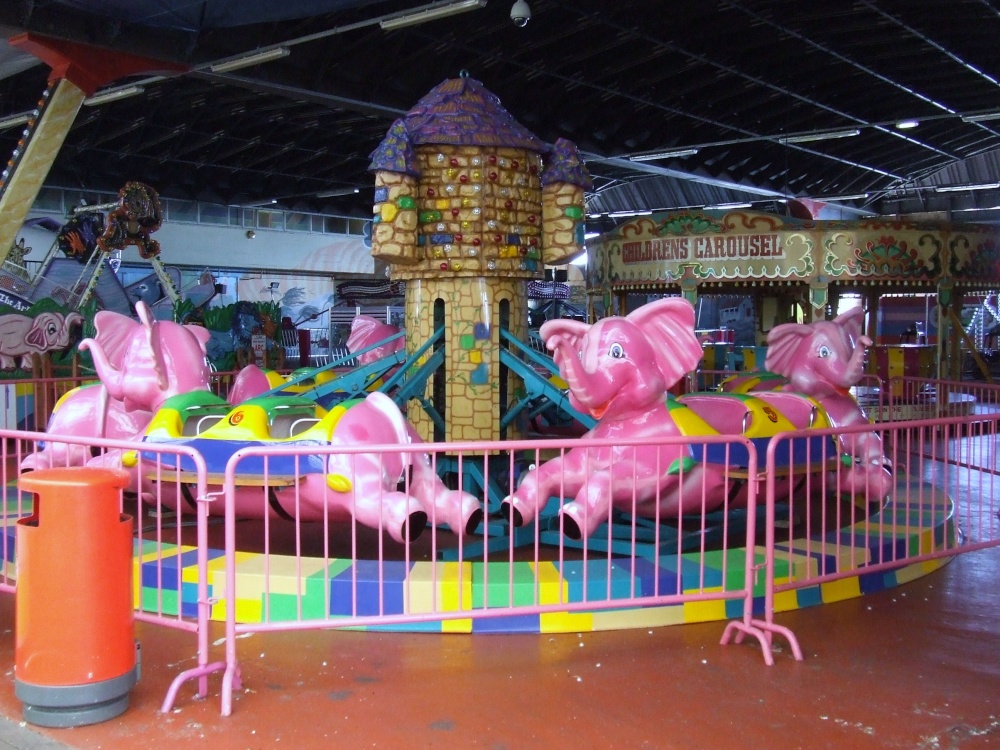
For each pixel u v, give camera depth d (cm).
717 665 415
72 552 351
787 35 1475
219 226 2675
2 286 1903
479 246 655
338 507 524
